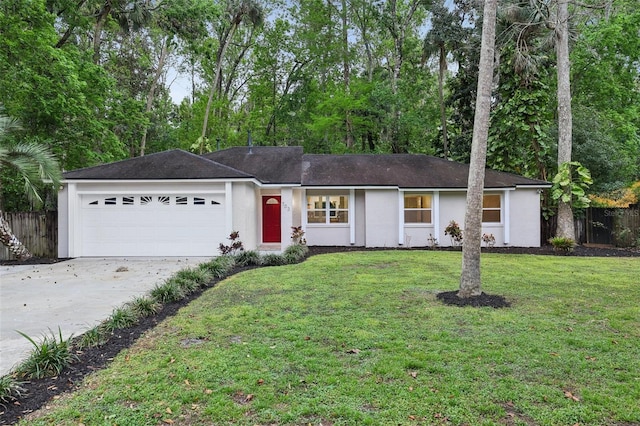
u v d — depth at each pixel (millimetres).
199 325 5547
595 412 3211
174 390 3611
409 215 16688
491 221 16578
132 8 20141
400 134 25688
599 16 22219
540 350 4527
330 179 16578
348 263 11336
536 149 17672
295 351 4543
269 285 8180
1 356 4551
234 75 34312
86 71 16031
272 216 17359
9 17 13344
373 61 31312
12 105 13656
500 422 3080
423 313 6035
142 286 8586
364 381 3764
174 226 13477
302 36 28812
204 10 21703
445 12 21453
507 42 16781
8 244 12617
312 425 3051
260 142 30328
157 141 31406
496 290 7617
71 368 4117
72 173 13422
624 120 21875
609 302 6727
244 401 3426
